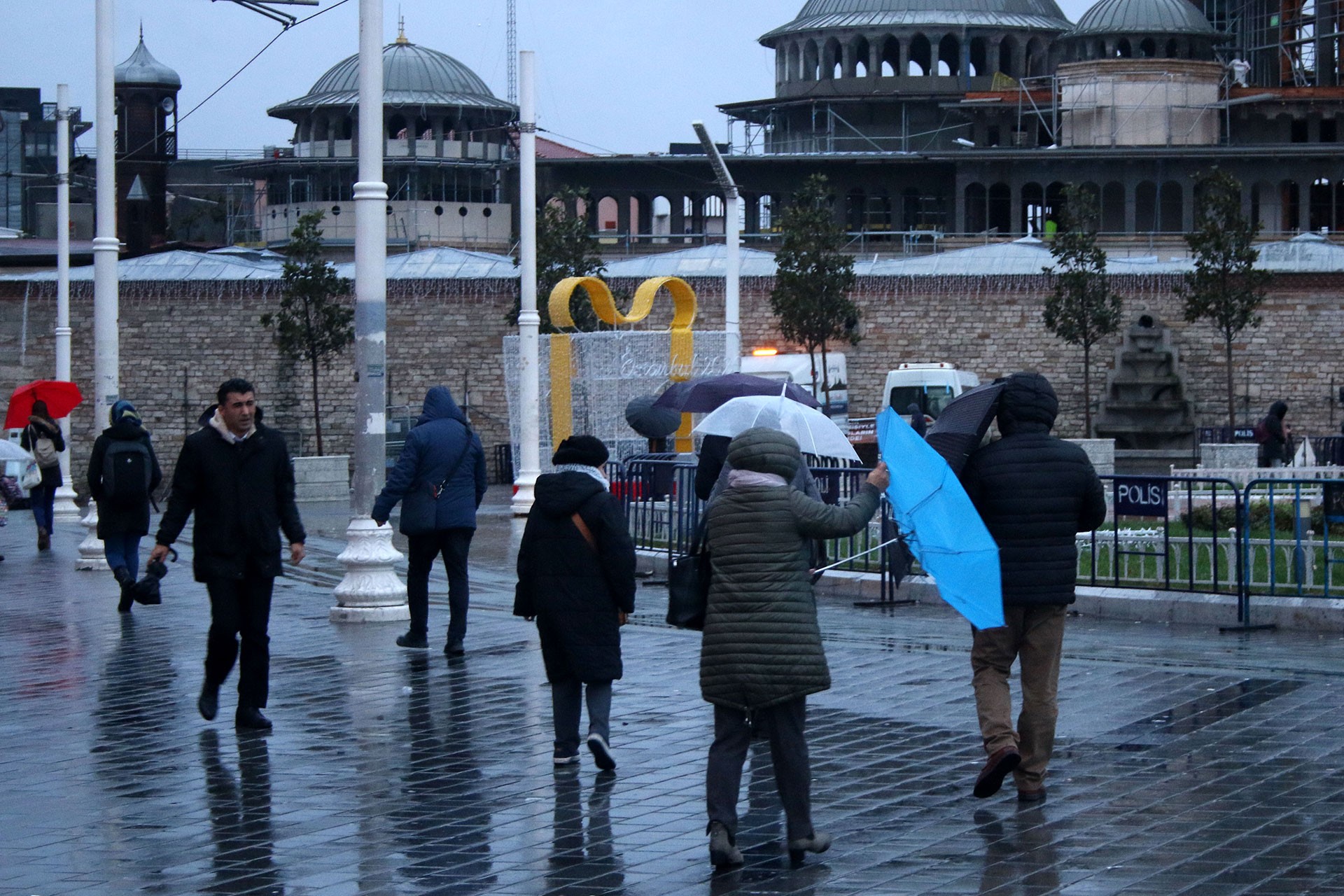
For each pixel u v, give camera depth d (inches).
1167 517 609.3
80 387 1978.3
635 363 1158.3
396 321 2011.6
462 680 483.8
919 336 1993.1
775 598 290.4
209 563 412.2
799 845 288.8
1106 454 1571.1
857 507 300.4
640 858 295.1
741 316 2032.5
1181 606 601.3
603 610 365.4
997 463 330.0
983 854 288.7
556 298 1141.1
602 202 3629.4
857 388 2003.0
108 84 882.1
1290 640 550.6
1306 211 2652.6
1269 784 332.5
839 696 442.9
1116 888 265.0
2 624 627.5
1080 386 1972.2
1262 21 3117.6
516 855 298.0
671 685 470.6
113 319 882.8
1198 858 281.1
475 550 943.0
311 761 378.0
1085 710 414.3
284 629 597.0
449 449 529.7
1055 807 319.9
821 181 2004.2
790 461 297.6
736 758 292.7
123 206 3344.0
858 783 345.4
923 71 3321.9
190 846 306.7
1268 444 1013.2
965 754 371.2
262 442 416.5
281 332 1936.5
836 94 3275.1
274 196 3393.2
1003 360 1983.3
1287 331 1945.1
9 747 398.6
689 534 729.6
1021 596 324.2
